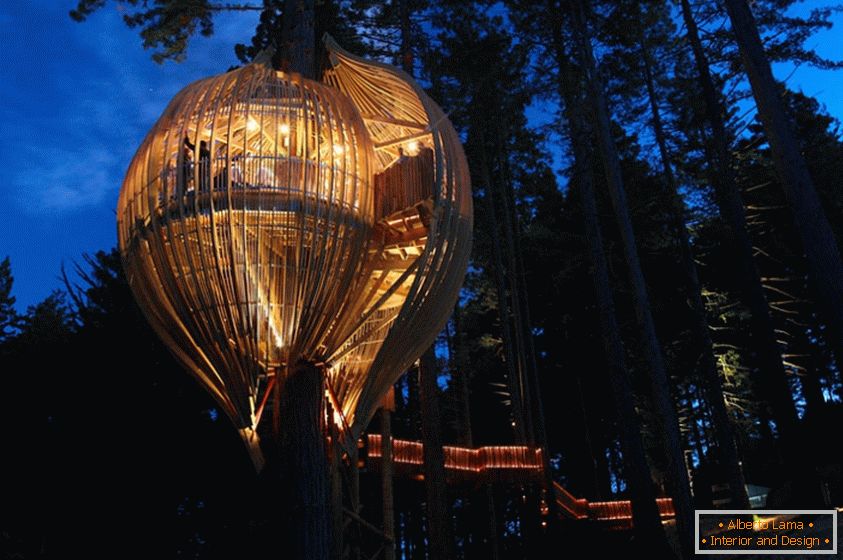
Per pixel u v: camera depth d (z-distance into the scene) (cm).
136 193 636
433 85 1856
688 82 1781
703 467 2981
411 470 1586
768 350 1310
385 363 678
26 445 1362
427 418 1449
